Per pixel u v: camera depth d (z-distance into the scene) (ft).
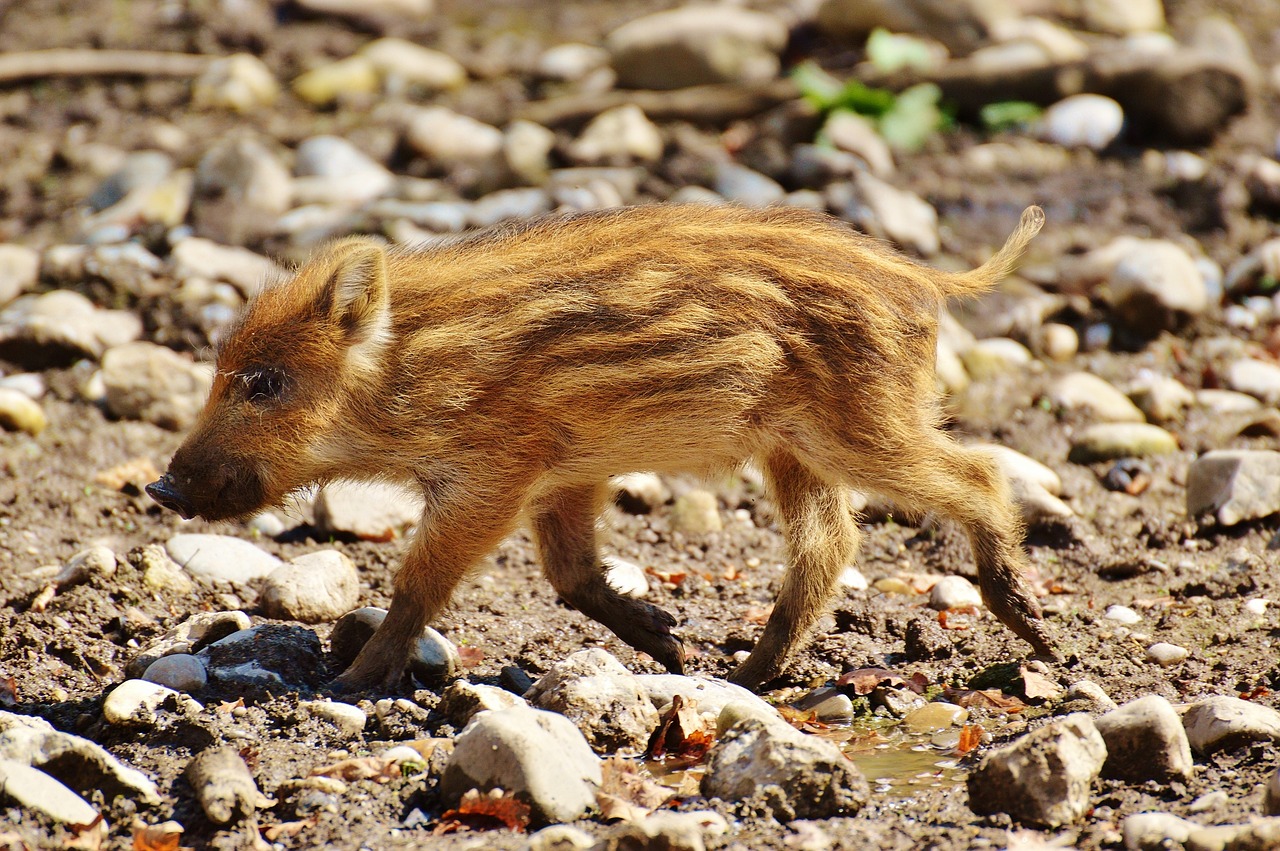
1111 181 60.75
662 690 28.45
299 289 30.42
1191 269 51.65
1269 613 33.09
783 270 29.84
